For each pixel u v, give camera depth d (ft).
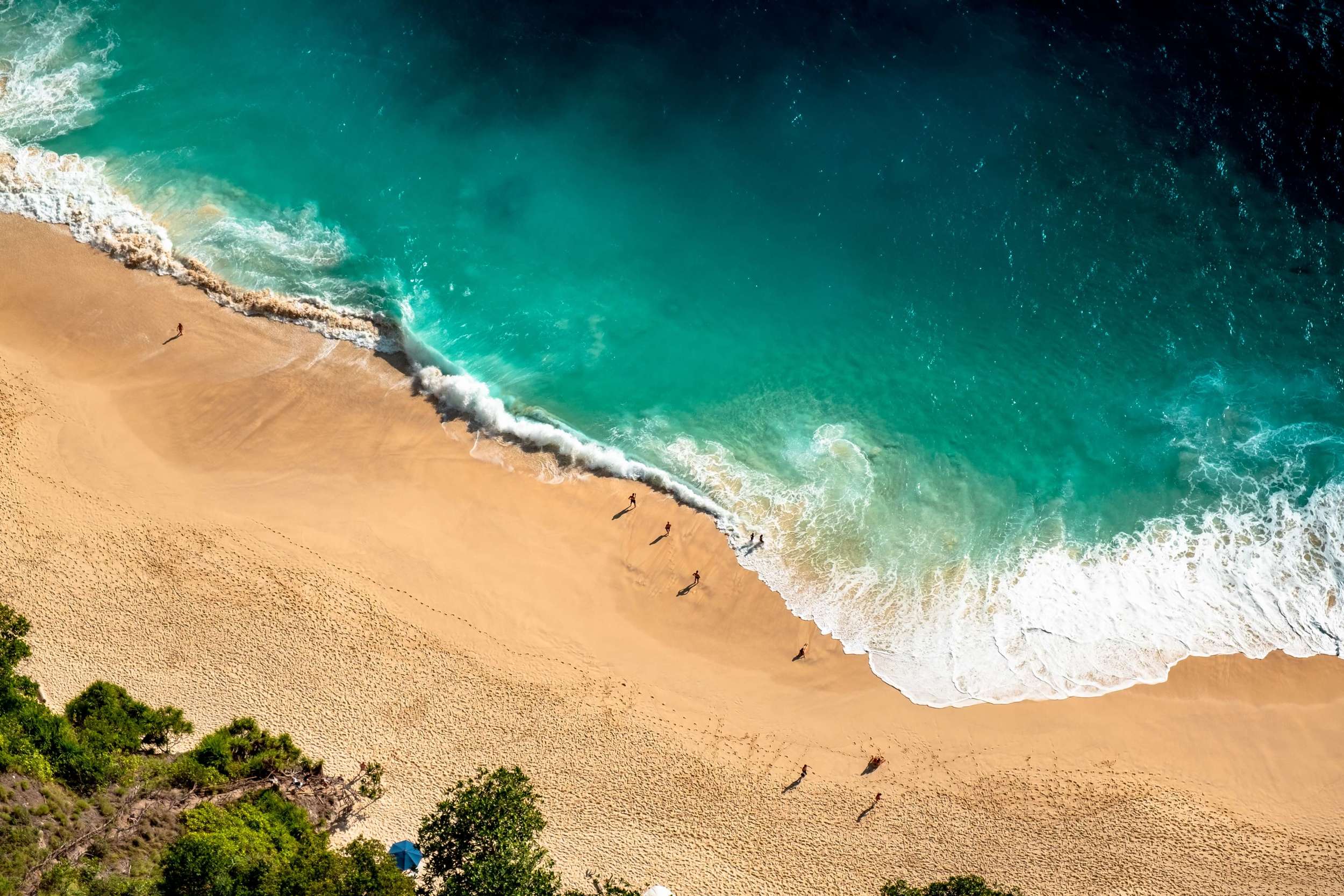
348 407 177.17
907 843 151.53
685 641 165.48
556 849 146.41
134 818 131.03
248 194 192.44
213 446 172.24
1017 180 196.34
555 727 155.74
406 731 152.56
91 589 157.38
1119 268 192.03
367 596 162.50
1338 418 184.44
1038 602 171.42
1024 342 188.65
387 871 126.93
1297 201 195.31
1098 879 149.89
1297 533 177.27
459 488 172.96
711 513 174.60
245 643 156.15
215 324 181.57
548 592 166.50
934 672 165.68
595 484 175.63
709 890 145.69
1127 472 181.16
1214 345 188.24
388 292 186.09
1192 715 163.53
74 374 175.52
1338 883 150.61
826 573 171.94
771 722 160.35
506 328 185.88
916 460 180.65
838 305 190.29
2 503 162.61
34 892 118.11
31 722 133.59
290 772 145.28
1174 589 173.27
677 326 188.24
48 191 189.57
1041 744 160.56
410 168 196.34
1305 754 161.27
